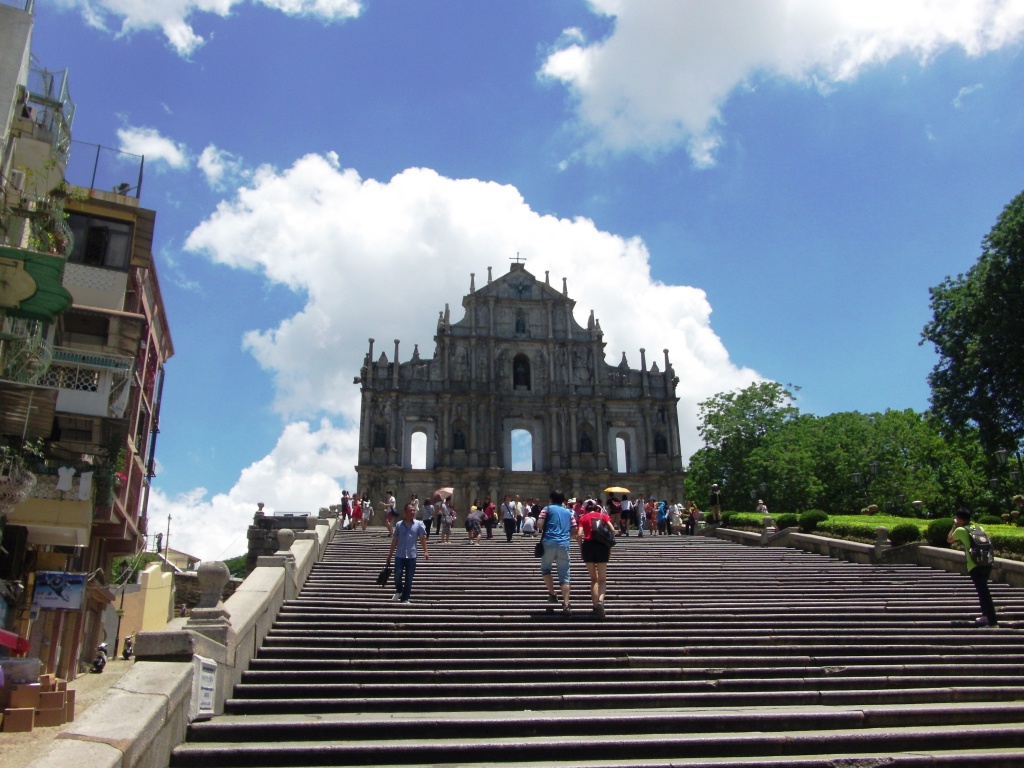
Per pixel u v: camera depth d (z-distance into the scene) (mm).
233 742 11281
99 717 9344
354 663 15172
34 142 26703
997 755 11125
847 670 15453
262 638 16484
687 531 49344
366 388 68750
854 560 32875
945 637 17875
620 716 12289
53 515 25828
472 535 39594
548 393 72250
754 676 15195
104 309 29859
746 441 81625
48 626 31062
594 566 19219
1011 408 48469
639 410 73625
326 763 10672
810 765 10773
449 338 72188
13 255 22203
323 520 37062
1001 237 47406
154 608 50031
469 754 10953
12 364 23812
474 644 16656
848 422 80875
